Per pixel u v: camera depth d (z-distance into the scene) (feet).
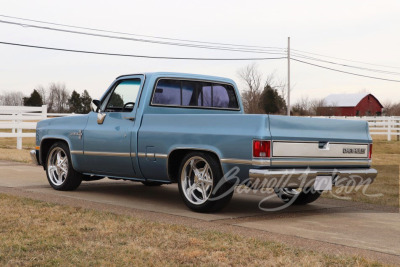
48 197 24.84
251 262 14.01
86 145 26.02
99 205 22.85
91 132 25.71
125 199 25.30
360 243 16.56
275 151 19.51
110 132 24.70
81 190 28.35
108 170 25.34
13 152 55.36
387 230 18.80
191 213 21.40
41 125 28.89
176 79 24.71
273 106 233.55
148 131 22.99
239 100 27.09
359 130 22.80
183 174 21.94
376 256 14.99
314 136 20.72
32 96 233.96
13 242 15.46
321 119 21.21
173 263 13.75
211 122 20.81
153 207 22.85
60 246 15.23
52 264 13.53
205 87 25.73
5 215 19.51
